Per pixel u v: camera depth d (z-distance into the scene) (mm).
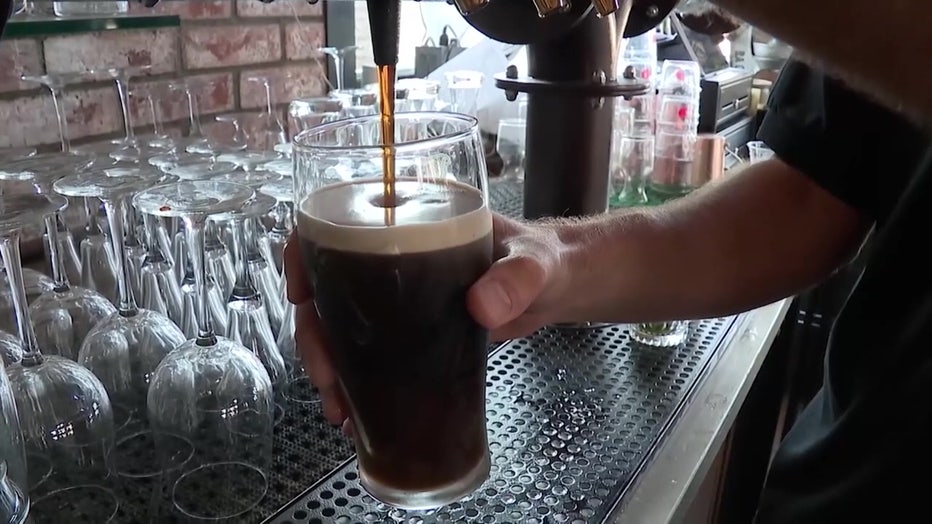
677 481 682
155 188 745
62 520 635
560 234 714
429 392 480
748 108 1818
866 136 750
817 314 1610
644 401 808
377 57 445
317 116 1092
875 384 710
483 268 479
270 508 644
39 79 938
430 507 509
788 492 802
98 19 831
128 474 706
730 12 472
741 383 860
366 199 462
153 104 1107
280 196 840
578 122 946
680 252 760
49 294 808
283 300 875
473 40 1772
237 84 1334
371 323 457
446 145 467
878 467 698
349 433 582
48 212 647
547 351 909
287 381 810
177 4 1195
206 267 801
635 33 998
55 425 662
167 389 694
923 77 430
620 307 743
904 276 695
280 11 1384
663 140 1291
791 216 800
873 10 427
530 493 658
